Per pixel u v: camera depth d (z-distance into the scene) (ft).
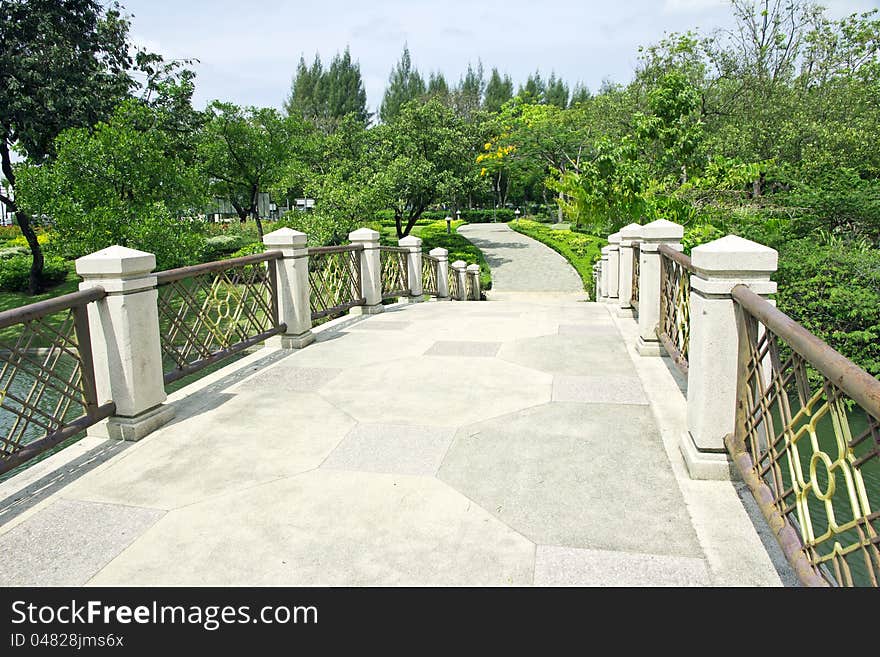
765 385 7.60
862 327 32.12
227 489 9.16
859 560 15.44
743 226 38.83
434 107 87.04
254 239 86.53
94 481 9.53
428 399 13.15
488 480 9.21
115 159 46.98
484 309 26.55
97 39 62.44
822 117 58.49
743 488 8.71
